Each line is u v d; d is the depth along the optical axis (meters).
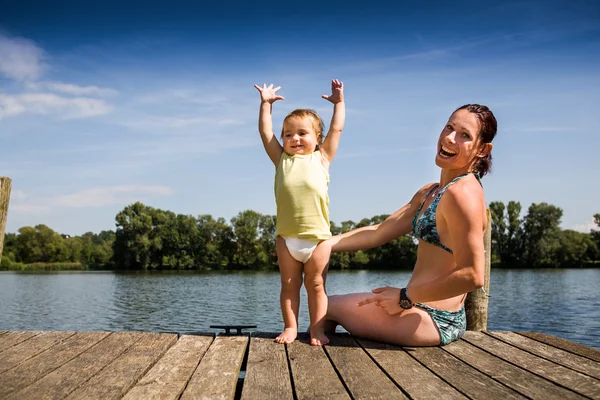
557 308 25.17
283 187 3.46
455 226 3.05
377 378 2.66
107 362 2.93
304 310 18.19
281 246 3.49
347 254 70.19
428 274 3.30
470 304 4.33
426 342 3.30
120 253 78.25
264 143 3.82
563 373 2.76
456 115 3.35
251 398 2.37
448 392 2.44
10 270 78.81
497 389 2.49
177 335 3.63
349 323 3.51
